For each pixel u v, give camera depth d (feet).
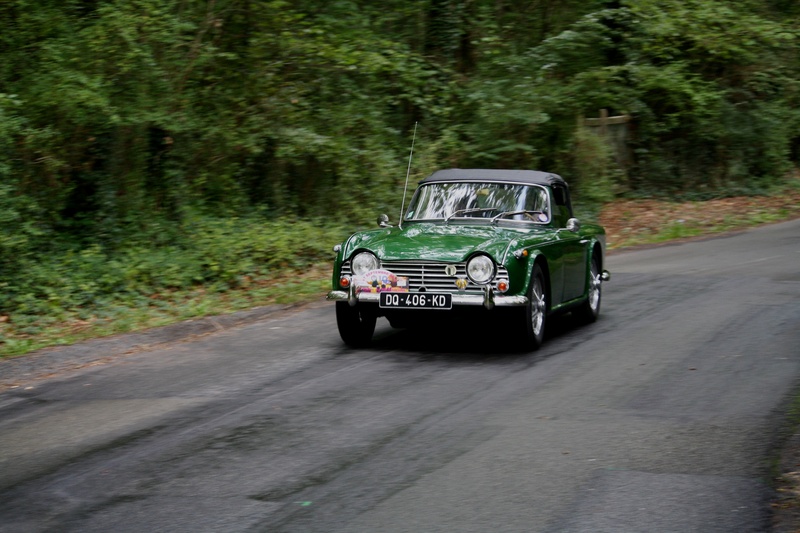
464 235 27.37
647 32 72.90
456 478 16.06
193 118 46.78
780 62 80.89
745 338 28.19
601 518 14.16
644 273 43.98
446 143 60.70
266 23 48.98
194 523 14.17
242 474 16.42
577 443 17.98
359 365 25.55
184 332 31.35
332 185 53.57
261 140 49.52
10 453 18.01
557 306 29.22
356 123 55.21
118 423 19.97
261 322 33.12
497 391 22.35
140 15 43.68
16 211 38.01
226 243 43.65
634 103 73.41
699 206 71.61
